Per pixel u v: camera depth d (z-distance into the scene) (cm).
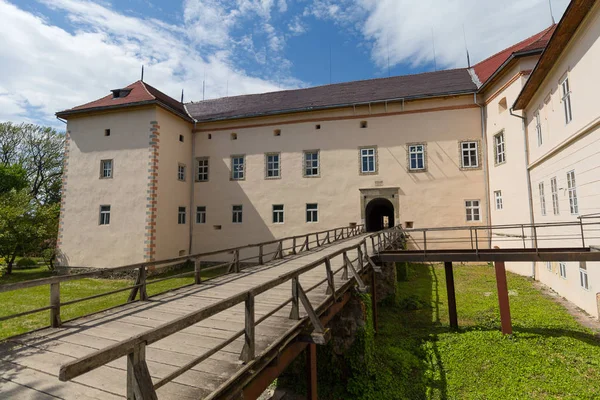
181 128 2014
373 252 990
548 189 1148
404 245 1562
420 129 1781
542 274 1234
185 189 2028
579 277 938
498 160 1585
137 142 1769
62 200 1853
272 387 740
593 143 824
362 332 688
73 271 1770
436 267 1644
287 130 1978
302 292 455
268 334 402
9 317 399
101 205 1784
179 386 289
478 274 1459
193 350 369
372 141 1847
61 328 457
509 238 1461
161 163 1786
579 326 815
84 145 1864
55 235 2053
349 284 690
